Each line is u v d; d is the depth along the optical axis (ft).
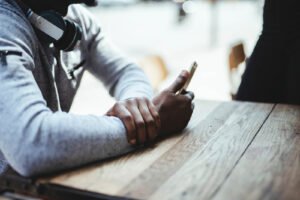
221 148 3.61
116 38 30.76
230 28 36.32
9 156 3.19
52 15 3.87
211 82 18.04
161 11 47.37
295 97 5.86
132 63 5.24
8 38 3.46
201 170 3.14
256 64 6.10
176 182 2.95
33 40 3.77
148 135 3.68
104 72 5.18
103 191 2.85
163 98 3.95
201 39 31.22
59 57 4.26
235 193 2.76
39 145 3.13
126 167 3.26
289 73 5.90
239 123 4.34
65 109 4.45
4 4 3.65
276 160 3.30
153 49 26.91
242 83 6.30
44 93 4.05
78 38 4.02
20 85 3.28
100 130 3.39
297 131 4.02
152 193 2.80
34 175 3.14
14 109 3.18
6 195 3.10
